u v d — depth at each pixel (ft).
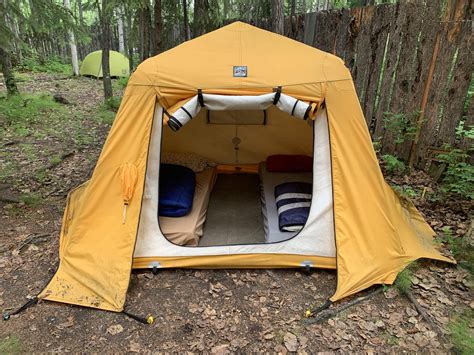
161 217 11.18
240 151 16.22
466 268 9.64
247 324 8.04
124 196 9.12
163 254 9.64
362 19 15.07
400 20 13.79
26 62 47.88
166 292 9.00
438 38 12.86
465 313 8.20
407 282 8.94
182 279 9.48
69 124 23.79
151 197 9.48
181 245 10.30
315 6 52.80
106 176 9.35
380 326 7.92
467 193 11.64
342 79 9.26
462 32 12.24
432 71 13.25
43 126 22.93
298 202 11.79
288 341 7.57
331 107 9.12
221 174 16.62
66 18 17.61
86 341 7.55
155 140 9.30
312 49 9.81
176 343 7.54
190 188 12.90
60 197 13.99
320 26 16.97
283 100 8.91
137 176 9.21
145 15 25.43
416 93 13.87
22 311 8.29
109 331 7.80
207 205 13.50
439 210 12.19
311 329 7.89
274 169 15.02
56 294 8.68
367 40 15.12
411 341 7.54
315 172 9.46
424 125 13.79
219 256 9.64
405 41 13.76
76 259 9.37
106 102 28.55
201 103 9.02
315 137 9.38
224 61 9.25
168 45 24.30
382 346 7.45
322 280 9.47
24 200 13.39
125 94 9.30
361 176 9.30
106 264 9.07
